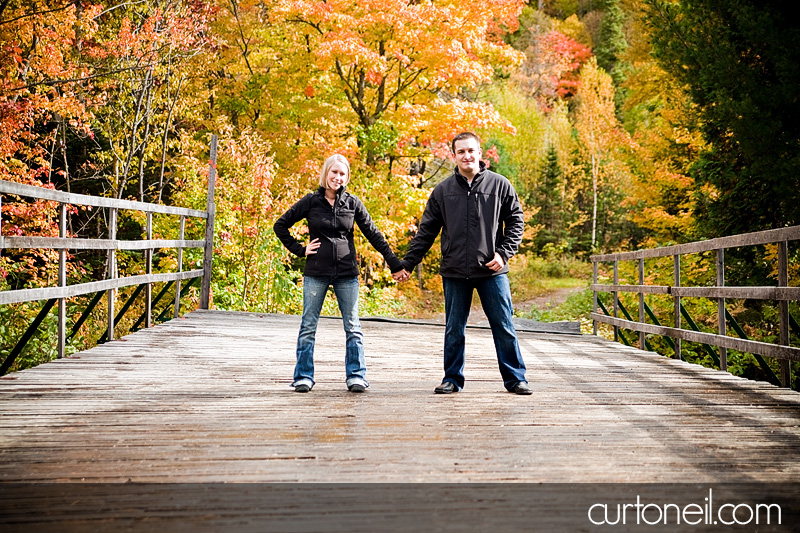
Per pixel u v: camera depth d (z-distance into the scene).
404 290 20.28
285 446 3.20
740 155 9.68
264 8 18.20
